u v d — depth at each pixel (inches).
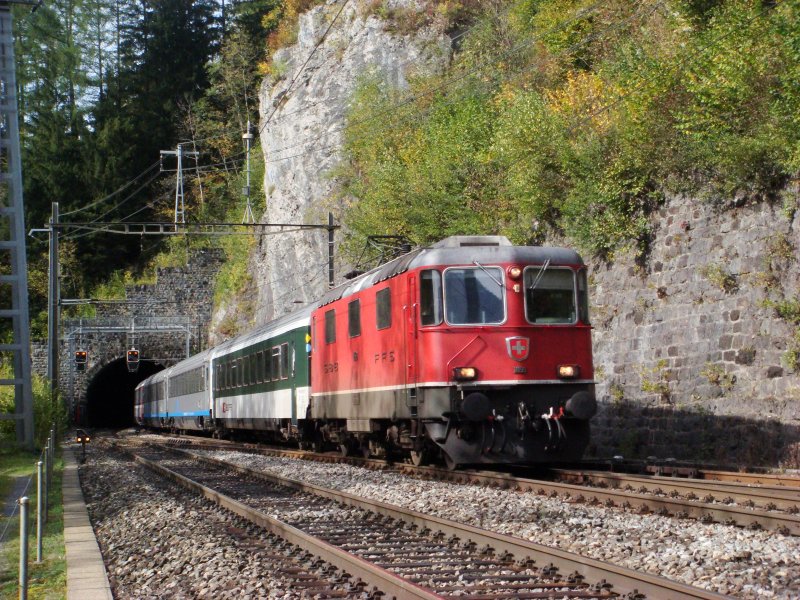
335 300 809.5
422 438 646.5
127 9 3257.9
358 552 345.4
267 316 2159.2
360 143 1729.8
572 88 1027.9
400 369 634.8
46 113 3061.0
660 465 631.8
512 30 1483.8
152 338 2448.3
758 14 755.4
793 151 664.4
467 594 266.1
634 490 498.3
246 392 1205.7
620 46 1043.3
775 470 581.9
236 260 2439.7
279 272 2065.7
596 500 457.7
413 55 1748.3
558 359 601.6
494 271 603.2
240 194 2733.8
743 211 717.3
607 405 853.8
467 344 591.2
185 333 2455.7
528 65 1382.9
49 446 693.3
